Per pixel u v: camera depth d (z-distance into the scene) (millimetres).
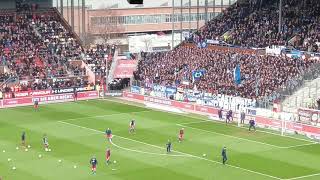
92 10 179500
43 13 149375
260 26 128625
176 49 133250
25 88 120562
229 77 112250
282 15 129125
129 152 79188
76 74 129625
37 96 119000
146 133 91000
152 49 163750
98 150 80250
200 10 188000
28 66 128375
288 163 73750
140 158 76125
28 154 77875
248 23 132000
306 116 93625
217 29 135375
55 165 72500
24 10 148750
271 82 104938
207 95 109500
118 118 103062
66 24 146625
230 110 99562
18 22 142250
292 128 91875
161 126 96188
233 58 118125
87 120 101312
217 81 112812
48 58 132250
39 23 144000
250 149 80875
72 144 83625
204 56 123875
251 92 104562
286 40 120125
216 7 172500
